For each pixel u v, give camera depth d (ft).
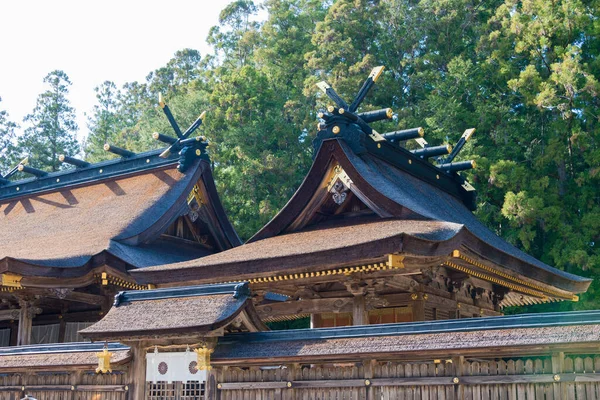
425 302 81.51
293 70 198.49
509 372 53.01
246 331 64.90
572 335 49.98
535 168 147.95
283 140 176.76
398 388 56.70
